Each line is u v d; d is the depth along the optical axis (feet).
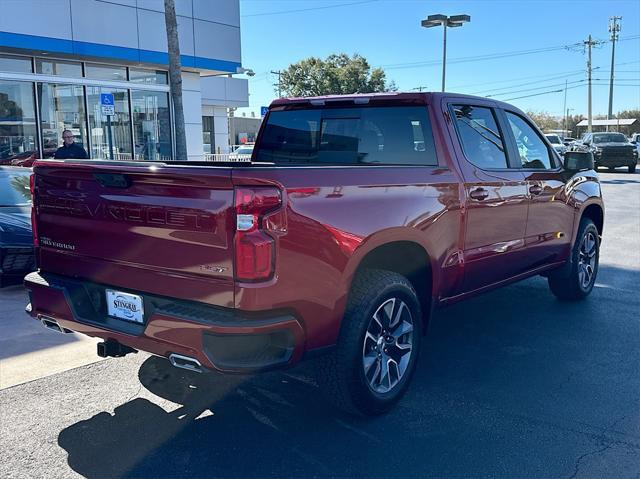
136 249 11.18
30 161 48.29
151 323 10.65
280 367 10.53
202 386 14.26
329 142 16.62
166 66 55.83
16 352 16.31
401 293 12.82
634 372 15.15
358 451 11.37
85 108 51.80
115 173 11.09
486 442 11.70
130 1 51.06
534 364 15.67
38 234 13.14
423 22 79.10
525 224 17.29
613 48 179.83
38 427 12.24
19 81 47.09
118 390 14.01
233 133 210.38
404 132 15.20
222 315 10.23
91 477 10.53
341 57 192.13
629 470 10.73
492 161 16.28
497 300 21.94
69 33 46.85
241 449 11.44
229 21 60.59
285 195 10.30
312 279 10.77
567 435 11.95
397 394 12.98
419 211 13.03
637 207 50.47
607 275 25.73
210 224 10.13
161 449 11.44
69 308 12.14
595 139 101.35
